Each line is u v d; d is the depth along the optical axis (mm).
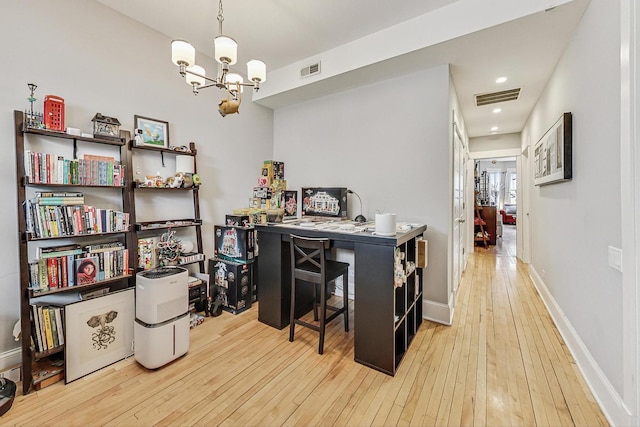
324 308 2207
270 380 1889
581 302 2055
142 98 2719
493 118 4652
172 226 2773
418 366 2035
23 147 1890
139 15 2578
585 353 1914
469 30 2285
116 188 2506
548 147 2971
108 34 2469
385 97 3180
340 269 2445
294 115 4055
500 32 2268
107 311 2053
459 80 3180
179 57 1674
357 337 2090
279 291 2619
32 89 1983
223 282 3086
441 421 1533
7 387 1698
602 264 1724
